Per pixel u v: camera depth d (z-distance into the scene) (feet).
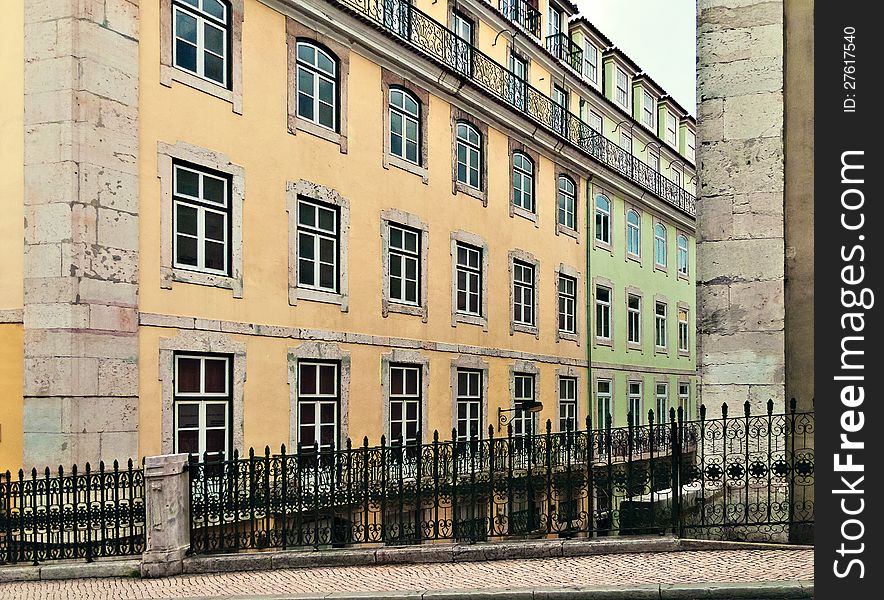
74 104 34.76
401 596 23.40
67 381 33.76
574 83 83.35
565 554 27.78
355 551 28.50
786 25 30.96
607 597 22.81
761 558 25.91
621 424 87.66
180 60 39.96
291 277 45.16
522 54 74.59
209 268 40.75
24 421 34.24
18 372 34.76
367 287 51.01
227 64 42.45
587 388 80.64
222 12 42.39
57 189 34.50
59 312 34.04
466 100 61.93
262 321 43.14
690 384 107.86
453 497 29.55
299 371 45.62
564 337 76.64
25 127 35.22
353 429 48.98
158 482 28.17
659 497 29.50
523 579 24.71
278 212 44.62
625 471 30.25
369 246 51.44
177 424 38.40
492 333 64.64
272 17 44.98
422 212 56.75
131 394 36.06
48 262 34.40
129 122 36.76
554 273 75.36
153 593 25.40
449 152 60.34
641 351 93.97
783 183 30.35
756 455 28.96
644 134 100.83
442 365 57.93
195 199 40.16
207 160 40.52
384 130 53.36
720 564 25.30
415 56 55.52
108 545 29.48
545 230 74.13
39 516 29.53
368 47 51.80
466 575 25.73
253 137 43.34
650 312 97.19
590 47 93.40
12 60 35.78
